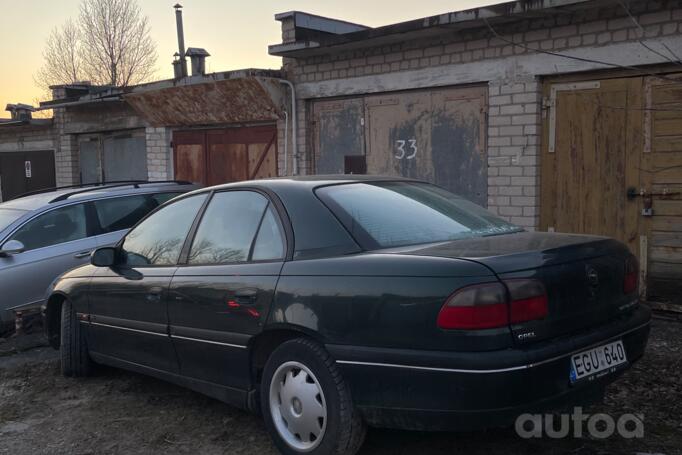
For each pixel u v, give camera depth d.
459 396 3.06
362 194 4.04
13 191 16.56
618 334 3.52
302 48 8.98
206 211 4.52
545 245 3.49
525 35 7.32
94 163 14.30
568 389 3.23
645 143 6.66
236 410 4.70
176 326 4.36
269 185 4.18
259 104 10.19
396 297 3.24
